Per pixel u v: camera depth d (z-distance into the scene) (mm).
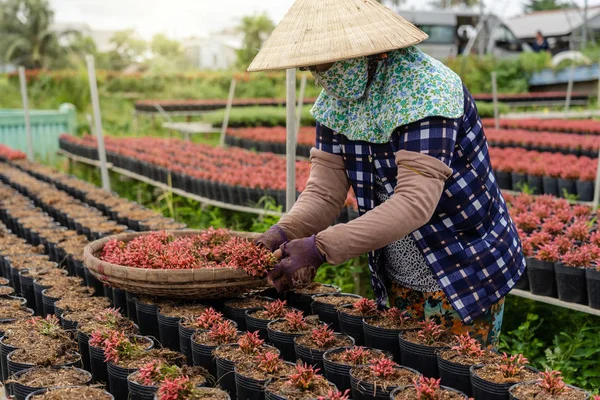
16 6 36406
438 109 2535
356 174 2963
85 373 2939
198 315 3479
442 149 2562
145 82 27766
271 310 3482
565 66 27219
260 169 9266
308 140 13242
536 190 8609
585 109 23312
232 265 3355
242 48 34812
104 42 68500
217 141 18688
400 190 2604
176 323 3424
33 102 23766
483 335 3020
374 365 2719
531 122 16469
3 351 3256
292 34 2746
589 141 11867
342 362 2867
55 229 5938
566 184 8234
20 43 35688
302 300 3846
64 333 3402
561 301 4492
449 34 31016
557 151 11945
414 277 3051
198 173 8555
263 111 18188
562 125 15617
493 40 31156
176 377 2750
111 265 3473
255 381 2674
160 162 9758
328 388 2619
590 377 4383
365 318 3311
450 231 2850
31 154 11523
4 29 36500
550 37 33094
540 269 4539
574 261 4379
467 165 2783
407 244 3000
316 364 3006
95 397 2654
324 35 2658
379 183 2922
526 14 34906
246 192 7938
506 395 2545
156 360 2980
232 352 3006
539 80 28359
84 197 7980
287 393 2578
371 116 2758
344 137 2945
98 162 12133
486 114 19484
